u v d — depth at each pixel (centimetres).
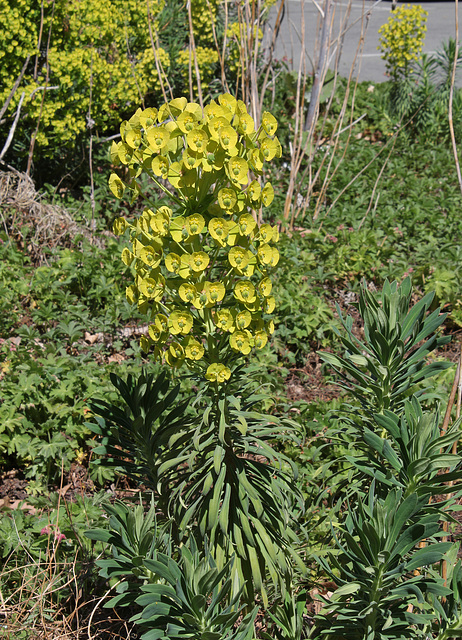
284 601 196
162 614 157
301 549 243
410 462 169
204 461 203
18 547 268
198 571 155
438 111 916
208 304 176
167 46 806
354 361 193
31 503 305
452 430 190
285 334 457
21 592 238
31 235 557
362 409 210
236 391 205
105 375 389
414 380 197
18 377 373
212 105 176
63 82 592
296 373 460
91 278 503
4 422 340
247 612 208
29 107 589
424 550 160
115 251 525
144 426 207
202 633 152
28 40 573
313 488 300
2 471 352
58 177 685
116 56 671
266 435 210
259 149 183
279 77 905
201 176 192
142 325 482
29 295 493
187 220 173
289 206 631
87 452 361
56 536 264
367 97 984
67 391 362
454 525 212
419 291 545
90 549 269
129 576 212
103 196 623
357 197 727
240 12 492
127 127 183
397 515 153
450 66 918
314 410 377
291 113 910
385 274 548
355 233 607
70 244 563
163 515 223
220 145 171
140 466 218
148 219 177
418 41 936
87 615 246
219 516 194
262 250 181
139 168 186
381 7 1812
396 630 169
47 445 335
